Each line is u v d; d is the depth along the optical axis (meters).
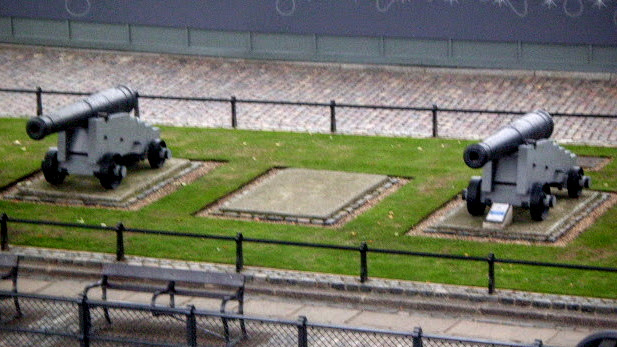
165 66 84.69
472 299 46.19
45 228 53.94
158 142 61.25
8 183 59.78
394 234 52.81
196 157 64.06
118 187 58.62
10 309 46.22
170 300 44.94
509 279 47.81
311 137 67.69
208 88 79.00
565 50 78.94
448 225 53.38
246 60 85.69
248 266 49.53
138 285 45.72
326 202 56.62
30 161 63.09
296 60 84.69
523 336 43.72
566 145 65.56
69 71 83.56
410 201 56.91
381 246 51.47
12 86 79.75
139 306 41.16
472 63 81.00
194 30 86.31
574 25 78.31
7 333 44.16
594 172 60.88
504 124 70.00
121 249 50.09
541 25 79.00
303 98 76.25
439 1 80.75
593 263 49.22
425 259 50.06
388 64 82.94
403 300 46.44
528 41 79.50
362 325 44.78
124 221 54.78
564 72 79.31
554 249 50.78
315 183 59.50
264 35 85.00
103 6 87.75
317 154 64.38
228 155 64.44
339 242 52.03
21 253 50.97
